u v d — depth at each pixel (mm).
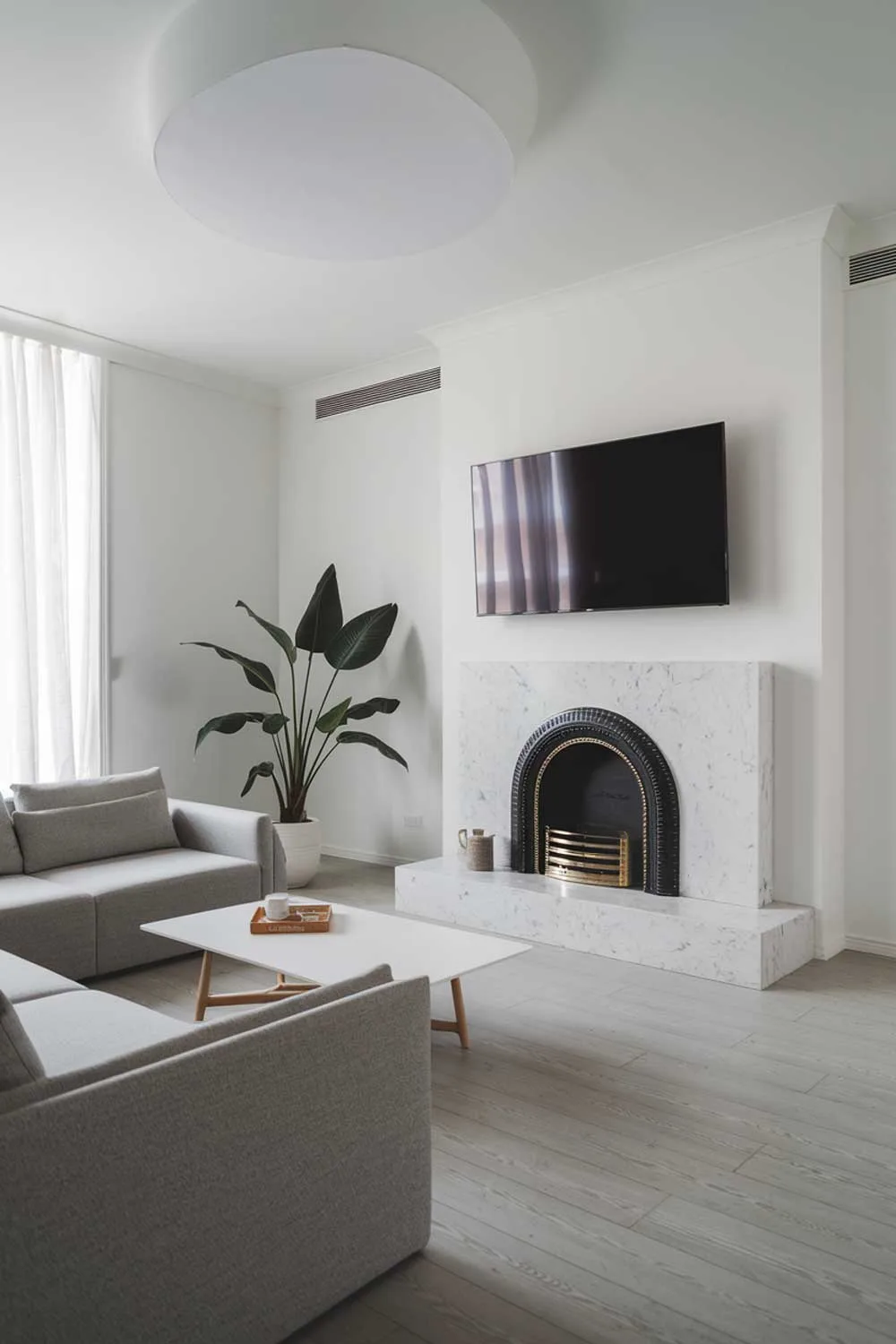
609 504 4219
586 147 3174
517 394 4680
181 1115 1460
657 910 3730
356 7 2350
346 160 2912
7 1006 1444
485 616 4812
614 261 4129
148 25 2570
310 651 5402
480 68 2541
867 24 2562
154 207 3602
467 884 4289
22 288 4391
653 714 4031
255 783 5938
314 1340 1644
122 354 5203
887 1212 2037
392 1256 1817
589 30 2596
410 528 5438
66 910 3469
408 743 5457
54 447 4852
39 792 4078
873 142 3178
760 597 3906
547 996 3375
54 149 3164
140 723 5340
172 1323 1447
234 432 5875
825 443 3768
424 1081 1891
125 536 5281
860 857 3916
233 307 4656
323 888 5008
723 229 3828
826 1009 3246
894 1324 1684
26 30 2568
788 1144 2328
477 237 3869
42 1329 1296
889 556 3842
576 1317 1700
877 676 3871
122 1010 2271
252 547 5969
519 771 4453
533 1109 2516
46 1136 1304
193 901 3891
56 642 4840
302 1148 1640
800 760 3803
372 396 5605
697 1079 2701
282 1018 1741
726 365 3990
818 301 3740
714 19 2545
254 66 2432
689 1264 1853
